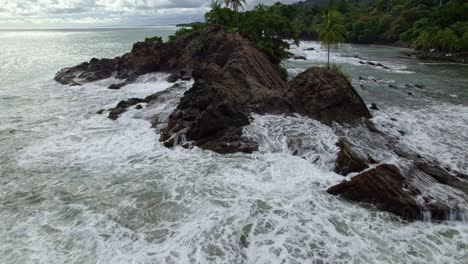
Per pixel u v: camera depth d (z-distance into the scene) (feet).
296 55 285.64
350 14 528.22
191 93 91.25
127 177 62.28
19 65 240.12
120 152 74.54
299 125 81.76
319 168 64.49
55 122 97.45
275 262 39.93
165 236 45.06
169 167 66.03
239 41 151.64
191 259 40.57
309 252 41.63
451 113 110.22
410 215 49.03
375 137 80.38
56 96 133.49
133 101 109.60
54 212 51.57
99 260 40.78
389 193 51.26
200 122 76.33
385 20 442.91
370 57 293.02
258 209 50.72
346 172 61.77
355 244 43.21
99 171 65.26
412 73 201.77
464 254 41.81
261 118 85.51
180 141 76.95
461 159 73.26
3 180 62.23
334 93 88.43
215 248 42.45
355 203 52.95
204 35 180.55
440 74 198.29
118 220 49.03
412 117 104.78
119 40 615.98
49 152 75.15
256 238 44.21
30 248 43.09
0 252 42.22
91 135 85.66
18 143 80.79
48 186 59.77
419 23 380.58
